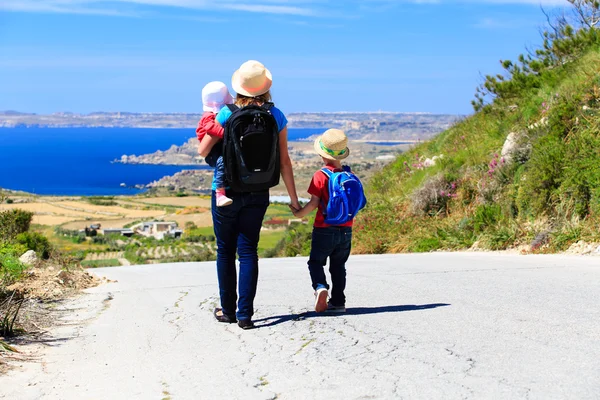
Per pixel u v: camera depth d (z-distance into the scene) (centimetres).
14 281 772
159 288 836
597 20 1617
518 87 1644
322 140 568
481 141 1609
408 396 352
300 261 1215
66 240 8525
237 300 580
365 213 1537
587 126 1128
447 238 1280
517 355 412
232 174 510
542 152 1154
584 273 748
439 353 429
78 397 384
